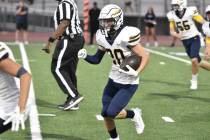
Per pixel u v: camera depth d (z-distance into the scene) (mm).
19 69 11203
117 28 14844
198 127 18719
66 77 20984
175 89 27047
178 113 21062
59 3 20844
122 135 17344
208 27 23422
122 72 14703
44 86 26875
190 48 27156
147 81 29625
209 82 29859
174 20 27234
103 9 14773
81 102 22859
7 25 73312
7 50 11273
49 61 38281
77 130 17844
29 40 60312
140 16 73875
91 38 55312
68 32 20781
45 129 17828
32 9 75250
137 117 16078
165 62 39750
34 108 21250
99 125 18625
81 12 65438
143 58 14695
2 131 12117
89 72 32844
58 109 21266
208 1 73625
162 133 17734
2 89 11875
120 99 14922
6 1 73938
